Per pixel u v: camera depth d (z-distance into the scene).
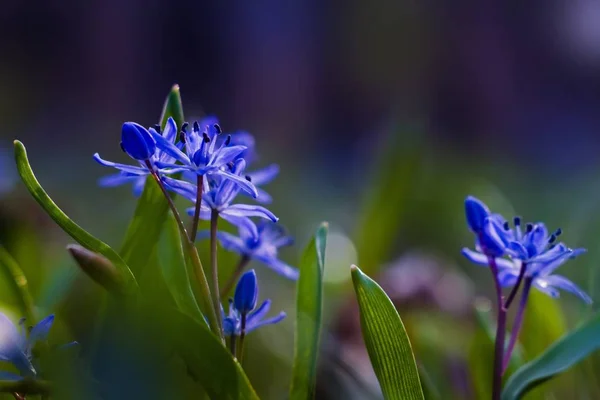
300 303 0.38
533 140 2.12
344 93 2.30
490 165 1.58
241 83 2.33
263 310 0.37
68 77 2.23
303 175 1.46
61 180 1.15
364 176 1.18
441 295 0.62
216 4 2.34
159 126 0.37
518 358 0.42
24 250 0.53
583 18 2.20
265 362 0.52
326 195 1.24
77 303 0.50
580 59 2.21
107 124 2.06
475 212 0.38
